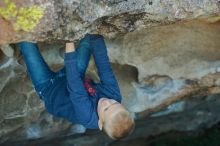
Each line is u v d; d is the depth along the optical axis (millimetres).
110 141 8016
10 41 4066
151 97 6441
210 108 7801
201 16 4438
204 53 5961
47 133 6832
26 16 3926
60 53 5609
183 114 7711
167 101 6586
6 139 6688
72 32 4113
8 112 6117
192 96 6879
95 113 4254
